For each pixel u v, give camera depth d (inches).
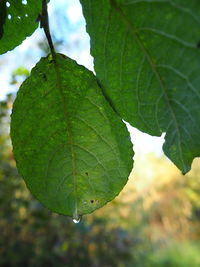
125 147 3.3
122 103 3.0
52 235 18.2
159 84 2.7
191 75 2.5
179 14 2.3
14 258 17.7
